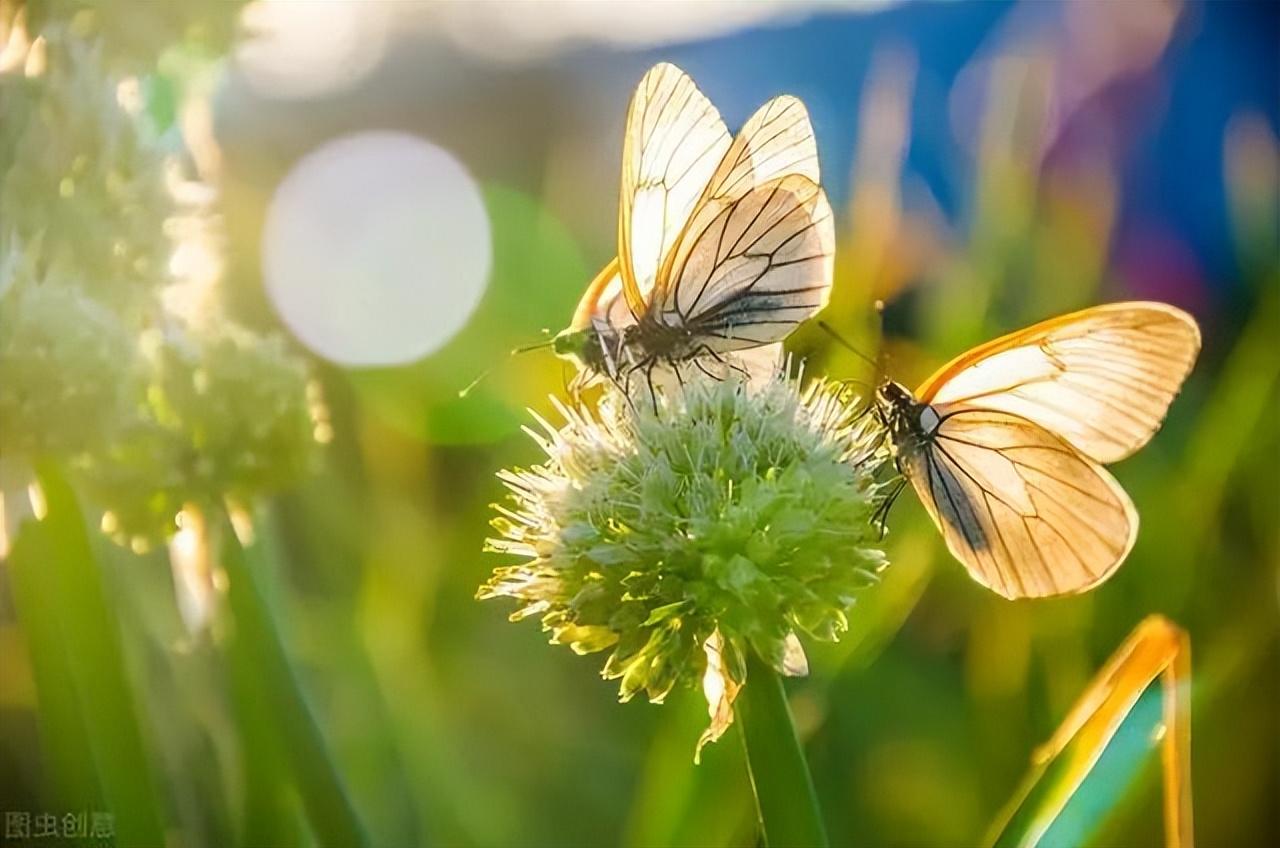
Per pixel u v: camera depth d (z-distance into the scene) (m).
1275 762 0.45
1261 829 0.45
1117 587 0.45
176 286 0.35
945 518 0.39
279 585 0.37
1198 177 0.61
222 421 0.34
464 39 0.72
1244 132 0.52
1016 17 0.58
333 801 0.35
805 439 0.36
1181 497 0.46
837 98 0.79
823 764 0.43
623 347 0.37
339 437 0.48
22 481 0.34
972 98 0.58
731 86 0.85
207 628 0.37
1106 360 0.38
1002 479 0.39
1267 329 0.46
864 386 0.42
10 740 0.39
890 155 0.46
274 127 0.54
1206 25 0.66
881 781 0.44
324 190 0.52
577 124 0.75
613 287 0.39
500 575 0.36
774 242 0.38
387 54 0.66
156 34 0.34
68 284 0.34
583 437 0.36
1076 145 0.54
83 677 0.34
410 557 0.46
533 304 0.51
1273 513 0.46
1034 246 0.49
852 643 0.41
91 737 0.34
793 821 0.34
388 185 0.53
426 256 0.50
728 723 0.35
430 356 0.48
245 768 0.35
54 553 0.34
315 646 0.42
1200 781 0.45
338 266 0.50
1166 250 0.59
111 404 0.33
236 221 0.49
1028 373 0.39
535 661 0.46
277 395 0.35
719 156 0.39
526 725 0.45
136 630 0.37
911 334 0.50
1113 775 0.35
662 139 0.38
